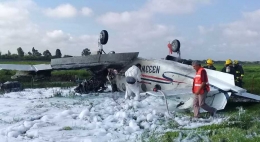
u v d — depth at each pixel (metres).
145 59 14.00
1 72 28.55
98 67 15.51
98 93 16.16
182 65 12.84
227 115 10.22
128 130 8.42
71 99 14.16
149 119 9.56
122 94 15.23
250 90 18.53
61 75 28.67
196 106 9.95
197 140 6.86
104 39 15.03
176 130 8.04
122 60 14.50
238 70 14.67
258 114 9.48
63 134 8.03
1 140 7.54
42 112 11.16
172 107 11.16
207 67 15.51
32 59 61.25
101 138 7.63
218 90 10.50
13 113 10.98
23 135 8.02
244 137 6.93
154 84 13.37
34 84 23.20
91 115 10.20
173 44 15.02
